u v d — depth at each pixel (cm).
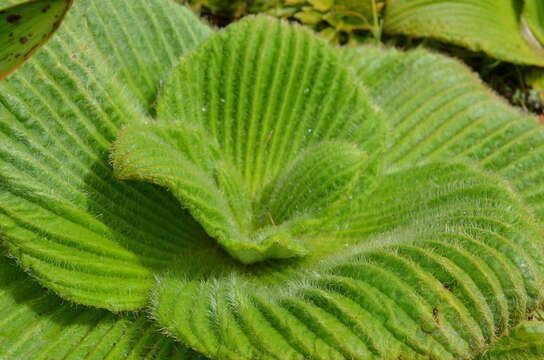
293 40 38
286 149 38
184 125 35
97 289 32
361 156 35
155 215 35
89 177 34
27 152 33
